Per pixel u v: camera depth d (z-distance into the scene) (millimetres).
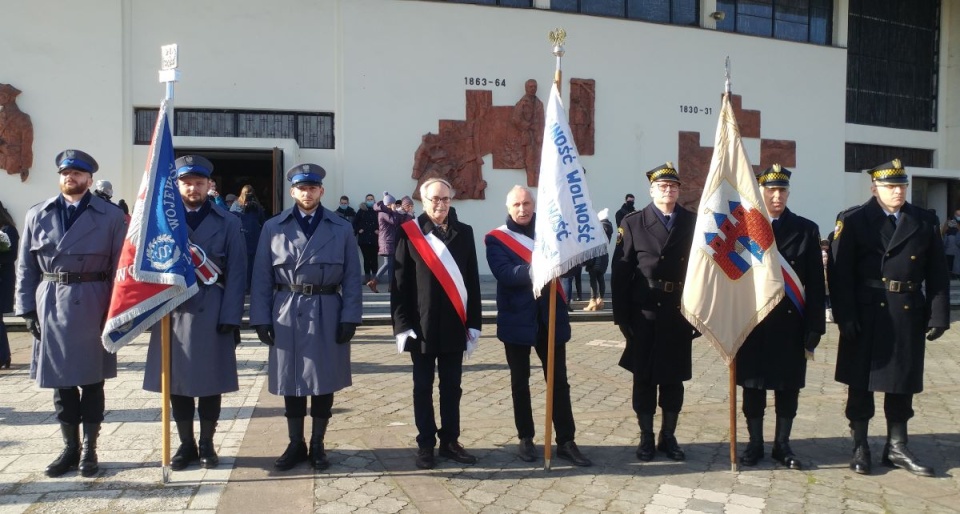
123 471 4938
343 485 4762
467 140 16828
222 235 5043
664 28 18406
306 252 4949
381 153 16453
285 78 16109
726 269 5078
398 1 16484
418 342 5066
